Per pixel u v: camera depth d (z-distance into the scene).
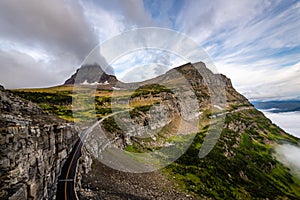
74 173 27.38
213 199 55.16
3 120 15.77
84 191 27.97
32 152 17.89
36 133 19.64
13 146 14.60
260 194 81.31
